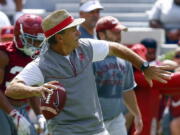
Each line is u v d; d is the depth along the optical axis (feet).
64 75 41.88
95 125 43.11
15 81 40.83
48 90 39.09
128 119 63.52
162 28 97.09
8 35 59.41
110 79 54.44
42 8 107.96
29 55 49.49
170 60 75.51
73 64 42.32
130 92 56.80
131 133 63.93
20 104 51.44
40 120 51.85
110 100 54.80
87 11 68.59
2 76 48.98
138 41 86.38
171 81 64.59
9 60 49.26
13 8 93.30
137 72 64.44
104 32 58.29
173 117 68.23
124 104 61.21
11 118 50.34
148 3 108.78
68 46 42.19
